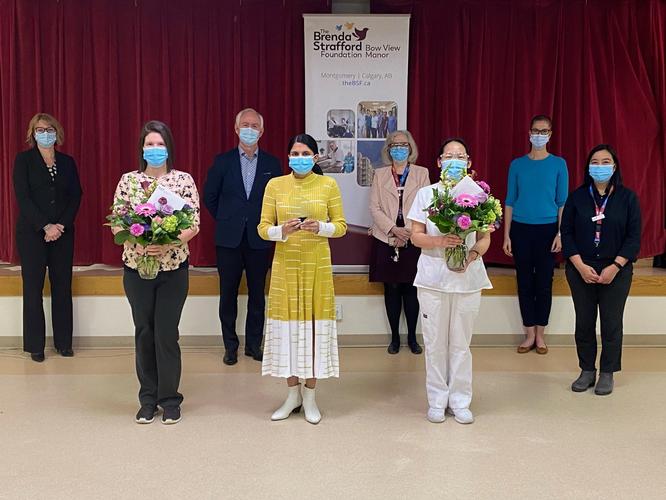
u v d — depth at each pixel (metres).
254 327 4.43
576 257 3.75
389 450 2.92
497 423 3.26
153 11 4.96
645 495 2.50
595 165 3.67
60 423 3.24
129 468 2.72
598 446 2.97
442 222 3.03
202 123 5.02
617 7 5.00
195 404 3.54
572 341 4.84
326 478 2.63
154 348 3.31
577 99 5.04
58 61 4.94
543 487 2.56
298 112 5.07
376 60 4.81
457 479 2.63
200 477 2.64
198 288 4.75
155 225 2.95
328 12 5.01
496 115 5.12
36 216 4.26
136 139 5.04
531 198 4.51
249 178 4.30
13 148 4.95
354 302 4.81
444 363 3.33
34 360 4.40
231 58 5.03
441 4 5.02
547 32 5.02
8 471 2.69
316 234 3.15
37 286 4.34
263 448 2.94
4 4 4.88
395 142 4.39
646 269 5.07
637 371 4.21
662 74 5.00
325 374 3.21
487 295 4.81
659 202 5.07
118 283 4.71
